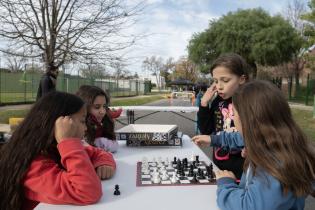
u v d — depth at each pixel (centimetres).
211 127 325
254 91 168
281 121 162
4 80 3241
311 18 2847
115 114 489
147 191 191
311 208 452
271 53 3475
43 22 832
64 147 183
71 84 2727
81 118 198
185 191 190
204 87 1096
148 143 320
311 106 2731
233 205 157
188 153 294
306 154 159
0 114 1509
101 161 221
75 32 852
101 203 173
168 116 1772
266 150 158
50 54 827
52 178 175
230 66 286
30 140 185
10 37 848
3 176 182
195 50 3822
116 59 926
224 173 186
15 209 179
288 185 151
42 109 192
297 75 4197
